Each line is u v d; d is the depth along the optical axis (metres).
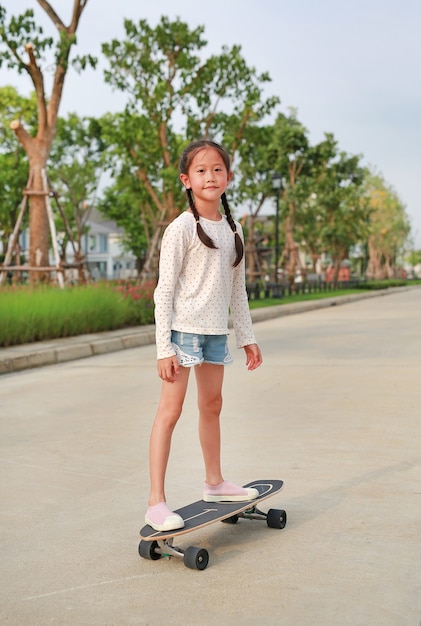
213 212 3.44
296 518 3.79
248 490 3.58
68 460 5.11
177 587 2.97
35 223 19.48
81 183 43.59
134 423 6.33
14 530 3.72
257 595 2.87
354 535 3.52
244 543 3.45
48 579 3.09
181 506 3.96
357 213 46.38
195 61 26.14
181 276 3.38
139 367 10.09
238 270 3.56
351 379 8.45
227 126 27.50
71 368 10.23
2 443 5.68
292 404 7.02
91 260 77.56
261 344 12.55
